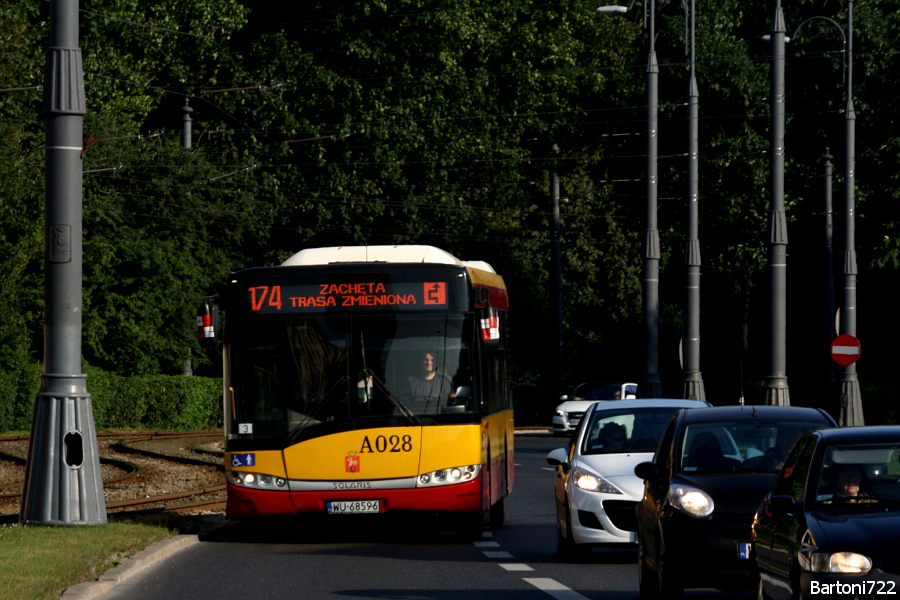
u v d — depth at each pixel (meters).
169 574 23.73
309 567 24.94
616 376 117.56
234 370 29.30
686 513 19.34
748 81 98.81
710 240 105.81
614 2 109.81
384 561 26.08
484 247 107.31
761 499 19.36
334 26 91.81
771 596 15.89
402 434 28.95
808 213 104.81
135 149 84.38
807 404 92.19
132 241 83.75
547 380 114.44
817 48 96.25
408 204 94.56
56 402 29.12
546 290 112.31
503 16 102.81
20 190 68.25
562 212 113.00
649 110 64.06
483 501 29.66
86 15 79.81
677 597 19.42
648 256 63.66
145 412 85.38
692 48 65.38
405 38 93.31
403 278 29.56
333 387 29.09
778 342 56.38
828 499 15.49
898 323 105.88
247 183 90.12
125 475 49.03
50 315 29.33
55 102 29.31
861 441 16.17
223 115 93.19
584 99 112.69
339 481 28.80
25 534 26.50
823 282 111.00
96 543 25.75
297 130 90.50
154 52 86.00
